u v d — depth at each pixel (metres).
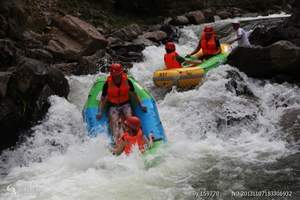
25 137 14.49
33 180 12.12
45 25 25.28
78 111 15.70
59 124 15.02
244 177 11.62
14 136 14.38
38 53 20.52
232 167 12.21
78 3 32.53
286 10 41.47
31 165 13.32
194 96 16.83
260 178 11.53
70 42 23.06
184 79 18.66
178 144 13.77
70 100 17.38
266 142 13.88
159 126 14.09
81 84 18.80
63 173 12.45
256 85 18.11
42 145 14.28
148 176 11.75
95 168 12.42
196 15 35.94
